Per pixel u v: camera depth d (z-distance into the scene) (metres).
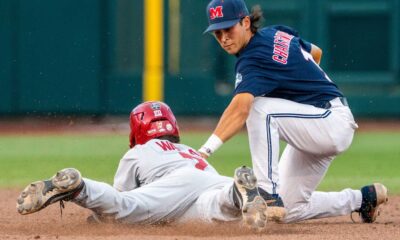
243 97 16.38
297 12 47.31
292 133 16.77
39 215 19.83
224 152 37.97
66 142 42.38
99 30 47.53
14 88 48.19
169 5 47.53
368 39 48.00
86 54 47.66
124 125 48.34
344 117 17.06
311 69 17.08
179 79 47.78
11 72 48.06
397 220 19.36
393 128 48.34
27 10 47.69
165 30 47.69
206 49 47.81
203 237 15.11
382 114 48.56
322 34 47.50
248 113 16.41
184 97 47.97
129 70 47.75
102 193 15.27
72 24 47.62
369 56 48.19
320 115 16.77
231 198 15.37
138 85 47.84
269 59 16.67
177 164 16.59
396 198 23.94
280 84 16.73
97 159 35.16
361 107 48.56
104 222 16.16
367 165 33.41
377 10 47.75
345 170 31.84
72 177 14.71
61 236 15.45
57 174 14.73
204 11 47.66
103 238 15.03
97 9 47.47
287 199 17.81
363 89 48.50
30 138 44.31
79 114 48.50
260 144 16.47
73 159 35.28
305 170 17.61
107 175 30.03
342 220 19.28
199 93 47.91
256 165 16.47
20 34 47.88
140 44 47.69
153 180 16.58
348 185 27.50
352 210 18.41
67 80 47.94
